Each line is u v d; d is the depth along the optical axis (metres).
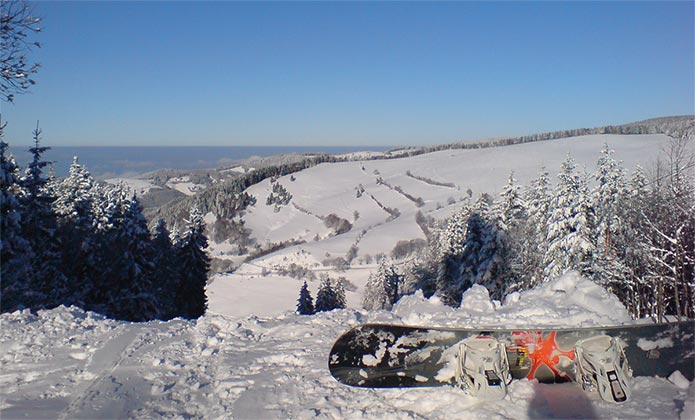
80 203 23.28
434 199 126.00
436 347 4.46
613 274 22.02
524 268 27.23
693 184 19.22
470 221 26.53
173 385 4.76
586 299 6.57
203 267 30.84
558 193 23.59
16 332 6.50
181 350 5.72
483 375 4.02
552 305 6.43
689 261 17.52
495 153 160.38
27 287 17.92
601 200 23.50
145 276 23.48
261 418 3.97
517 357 4.36
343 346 4.64
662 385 4.03
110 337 6.22
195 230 30.39
